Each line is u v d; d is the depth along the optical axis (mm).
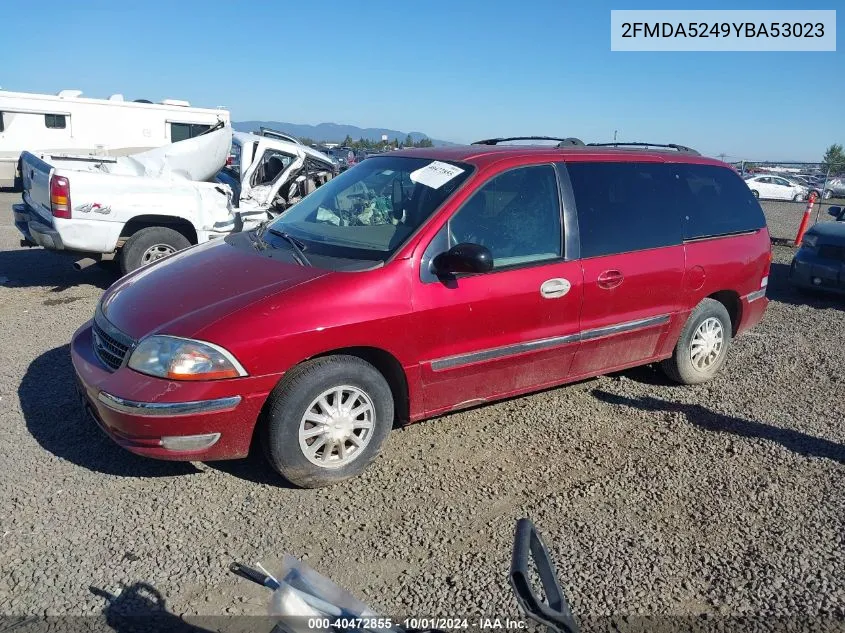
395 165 4695
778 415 5020
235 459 3805
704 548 3377
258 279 3762
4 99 19094
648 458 4273
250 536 3316
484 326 4078
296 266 3869
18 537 3225
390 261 3803
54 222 7254
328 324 3541
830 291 9031
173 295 3758
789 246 14312
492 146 4777
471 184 4121
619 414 4910
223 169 10531
